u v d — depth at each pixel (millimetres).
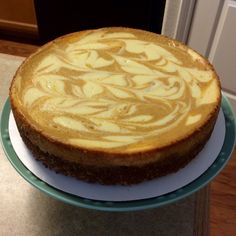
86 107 318
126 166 281
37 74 353
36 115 310
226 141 336
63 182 297
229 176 700
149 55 382
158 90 339
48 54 377
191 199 356
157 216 340
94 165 282
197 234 330
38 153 307
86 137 289
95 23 893
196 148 310
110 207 278
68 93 333
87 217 337
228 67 740
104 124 302
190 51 386
